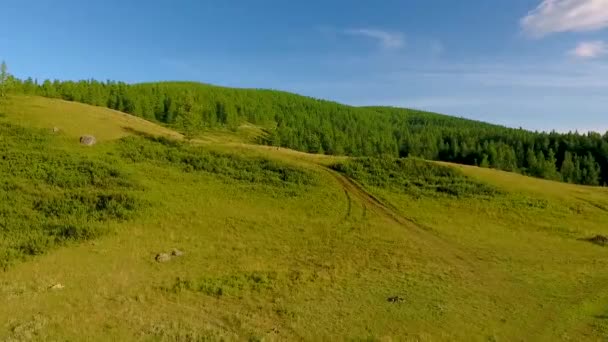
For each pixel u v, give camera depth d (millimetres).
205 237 41406
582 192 69688
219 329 23734
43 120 69438
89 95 131750
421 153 155750
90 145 63719
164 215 45656
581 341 24828
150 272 32250
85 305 25547
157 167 60312
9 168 52125
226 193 55000
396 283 32750
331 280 32812
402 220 51500
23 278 28781
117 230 40375
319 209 53031
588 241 49156
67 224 40469
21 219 40781
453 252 41938
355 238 44156
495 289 32844
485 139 172875
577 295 32281
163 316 25016
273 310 27141
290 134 142000
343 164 69062
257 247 39875
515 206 59719
